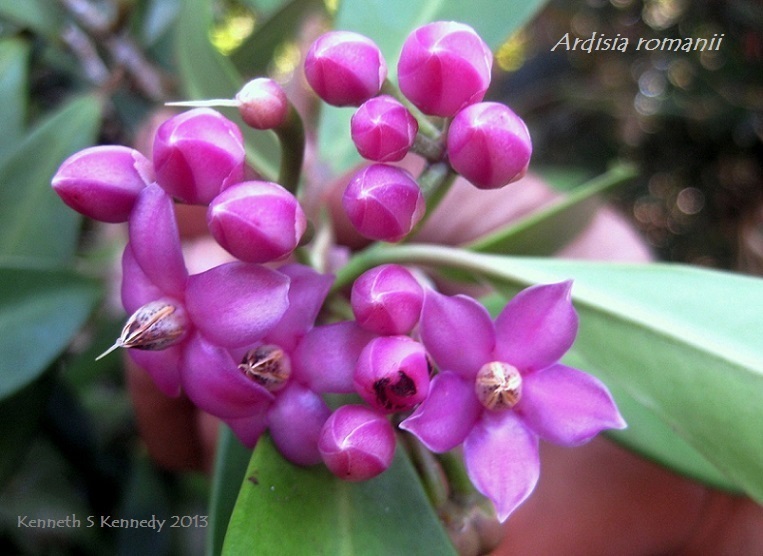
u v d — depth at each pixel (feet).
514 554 0.60
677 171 1.44
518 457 0.41
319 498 0.44
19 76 0.66
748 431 0.44
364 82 0.42
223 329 0.39
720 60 1.26
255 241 0.38
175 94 0.74
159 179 0.40
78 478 0.77
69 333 0.56
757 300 0.47
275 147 0.60
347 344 0.41
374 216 0.40
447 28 0.41
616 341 0.48
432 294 0.41
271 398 0.41
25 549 0.78
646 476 0.62
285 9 0.69
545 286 0.41
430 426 0.40
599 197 0.62
